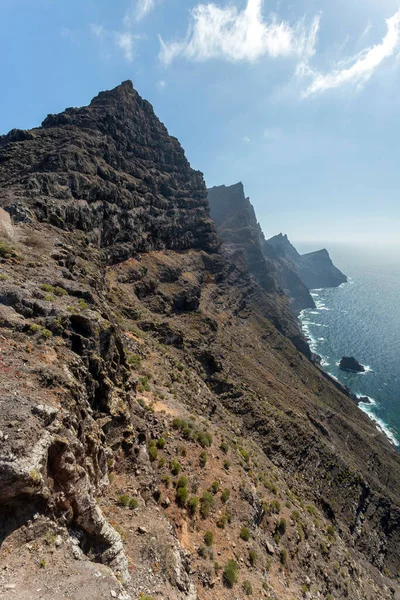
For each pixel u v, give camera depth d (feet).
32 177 141.69
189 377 130.72
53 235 111.75
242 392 171.12
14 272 68.49
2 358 41.16
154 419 78.23
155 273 237.45
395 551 160.86
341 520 146.51
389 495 191.42
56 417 35.63
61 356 47.14
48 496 30.09
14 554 26.73
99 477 46.91
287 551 76.64
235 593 52.75
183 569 46.03
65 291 68.13
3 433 29.09
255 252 598.75
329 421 242.78
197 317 231.91
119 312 155.94
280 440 154.30
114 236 213.05
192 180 387.96
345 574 93.40
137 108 337.72
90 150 212.23
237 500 72.84
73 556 30.19
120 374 69.31
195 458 76.69
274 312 439.22
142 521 47.73
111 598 26.99
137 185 263.08
